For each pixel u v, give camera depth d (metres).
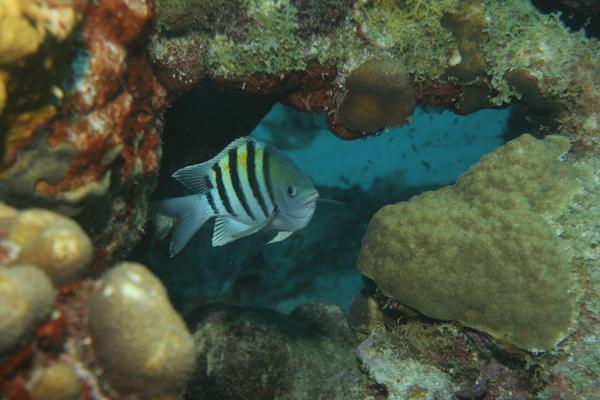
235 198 0.61
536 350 0.62
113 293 0.42
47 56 0.46
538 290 0.62
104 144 0.53
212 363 0.78
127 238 0.61
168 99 0.71
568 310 0.61
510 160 0.69
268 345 0.79
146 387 0.43
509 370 0.66
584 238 0.64
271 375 0.78
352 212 1.32
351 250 1.19
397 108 0.71
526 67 0.73
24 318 0.38
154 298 0.43
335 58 0.71
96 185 0.53
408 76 0.70
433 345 0.69
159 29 0.67
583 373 0.62
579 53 0.73
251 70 0.69
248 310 0.86
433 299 0.65
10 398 0.41
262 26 0.67
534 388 0.64
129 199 0.59
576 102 0.74
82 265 0.43
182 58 0.69
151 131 0.62
